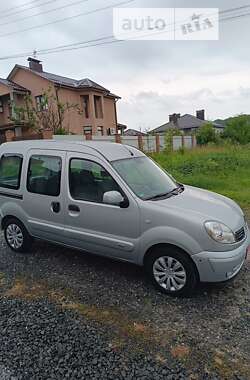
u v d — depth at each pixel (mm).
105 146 3889
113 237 3461
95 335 2590
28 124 23031
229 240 2994
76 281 3564
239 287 3338
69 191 3764
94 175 3609
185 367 2217
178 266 3109
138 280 3547
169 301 3094
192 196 3660
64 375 2172
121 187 3387
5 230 4641
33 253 4480
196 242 2965
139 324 2725
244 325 2682
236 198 7438
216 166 12445
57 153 3941
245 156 15617
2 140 18703
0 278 3699
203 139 32625
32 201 4152
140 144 20812
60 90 26203
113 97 31453
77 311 2951
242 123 35531
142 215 3230
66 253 4434
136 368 2215
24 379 2150
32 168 4172
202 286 3365
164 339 2521
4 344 2521
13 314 2938
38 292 3336
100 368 2225
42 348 2453
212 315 2838
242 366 2215
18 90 26234
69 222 3807
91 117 28234
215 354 2342
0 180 4570
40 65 28984
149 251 3285
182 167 12828
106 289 3357
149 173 3941
